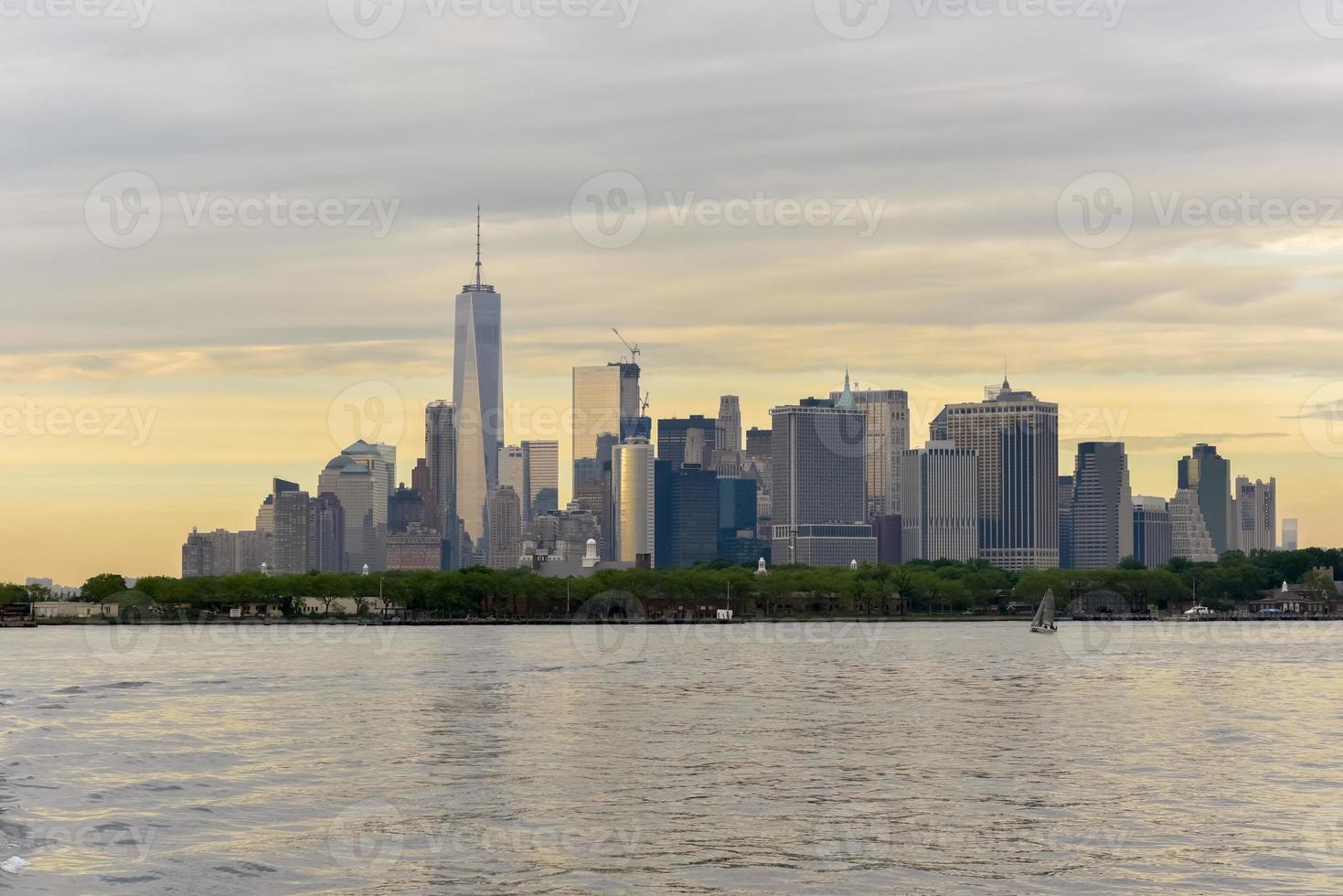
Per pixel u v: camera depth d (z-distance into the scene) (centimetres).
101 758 10425
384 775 9606
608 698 15312
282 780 9438
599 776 9550
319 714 13488
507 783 9294
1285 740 11462
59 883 6712
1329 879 6794
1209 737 11681
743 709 14038
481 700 14950
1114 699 15325
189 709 14062
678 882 6725
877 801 8619
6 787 9156
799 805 8506
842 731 12106
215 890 6612
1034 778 9462
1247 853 7269
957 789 9038
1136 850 7319
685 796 8781
